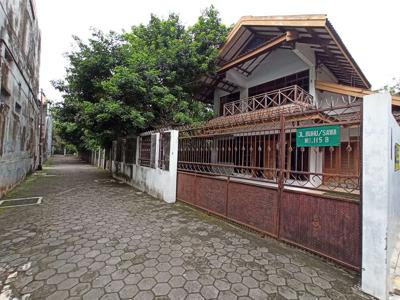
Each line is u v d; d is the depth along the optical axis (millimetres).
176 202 6012
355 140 3283
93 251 3029
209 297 2129
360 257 2498
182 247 3225
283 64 9156
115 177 11453
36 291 2154
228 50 9664
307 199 3094
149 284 2311
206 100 13695
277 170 3531
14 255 2871
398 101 5652
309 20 6059
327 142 2945
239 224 4145
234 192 4305
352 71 8133
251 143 4109
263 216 3715
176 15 10164
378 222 2209
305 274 2559
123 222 4297
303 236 3139
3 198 6160
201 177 5219
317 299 2131
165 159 6234
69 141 21359
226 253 3057
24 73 7988
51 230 3789
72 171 14367
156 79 8055
